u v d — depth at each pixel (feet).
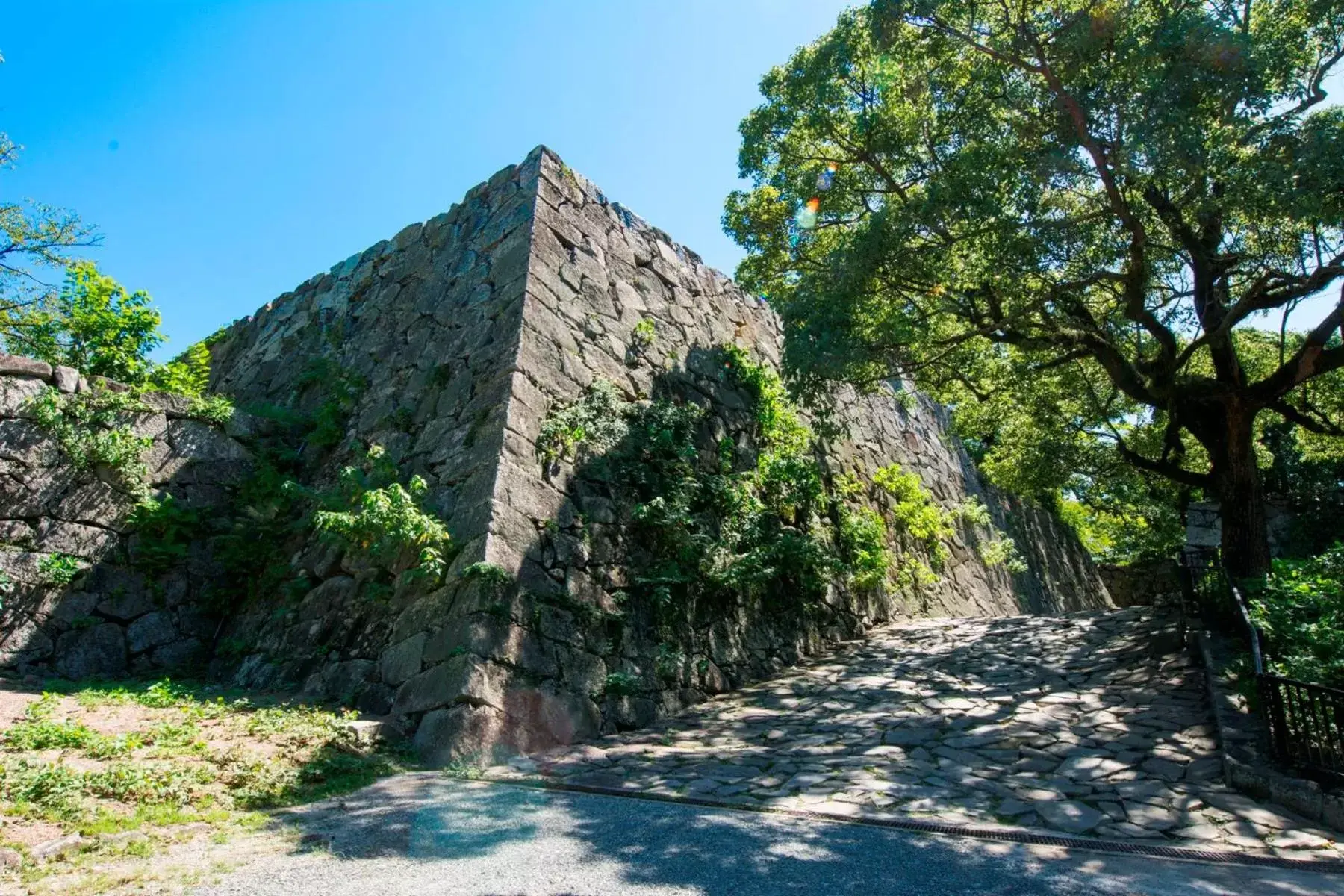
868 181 40.55
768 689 32.53
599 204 41.01
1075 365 48.01
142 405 33.86
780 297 40.68
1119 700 26.99
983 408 55.06
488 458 29.17
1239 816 17.60
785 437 44.78
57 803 15.64
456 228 40.57
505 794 19.39
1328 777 18.45
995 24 33.45
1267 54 27.55
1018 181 31.07
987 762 22.12
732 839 16.12
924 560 54.08
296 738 21.83
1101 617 40.55
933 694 29.78
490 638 24.91
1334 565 30.35
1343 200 27.76
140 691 26.78
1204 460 61.11
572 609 28.09
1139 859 15.34
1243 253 33.42
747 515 37.91
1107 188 31.60
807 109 37.19
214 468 35.53
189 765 18.94
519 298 33.58
